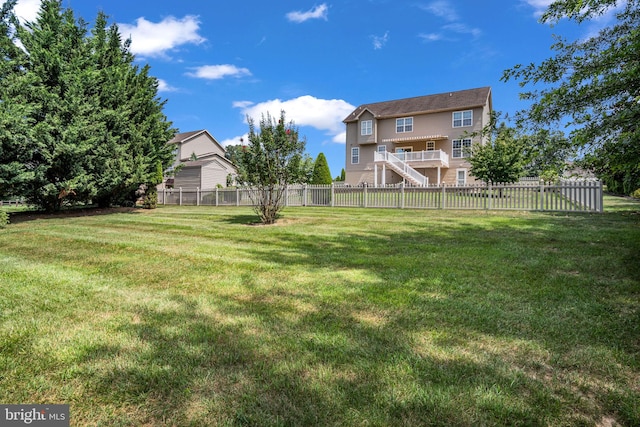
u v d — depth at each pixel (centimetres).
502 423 169
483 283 394
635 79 342
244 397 191
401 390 195
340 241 684
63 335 270
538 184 1228
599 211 1092
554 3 418
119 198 1733
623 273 418
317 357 232
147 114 1736
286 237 741
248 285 397
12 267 491
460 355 234
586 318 292
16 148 1081
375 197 1612
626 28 397
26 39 1243
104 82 1440
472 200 1357
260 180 971
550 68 422
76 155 1241
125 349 247
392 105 3145
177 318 303
